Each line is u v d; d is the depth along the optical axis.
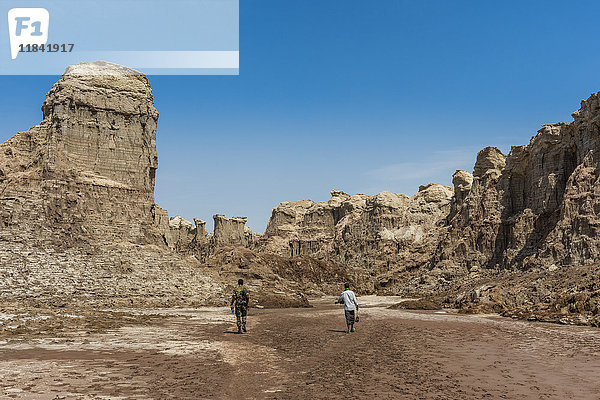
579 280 36.28
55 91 55.47
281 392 10.88
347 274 103.94
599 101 54.75
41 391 10.30
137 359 14.56
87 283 42.16
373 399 10.36
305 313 38.84
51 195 48.34
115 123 56.22
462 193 107.06
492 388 11.37
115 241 51.44
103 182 53.59
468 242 77.94
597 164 53.47
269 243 168.38
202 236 164.00
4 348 15.99
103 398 9.91
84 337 19.30
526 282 43.12
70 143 52.88
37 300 36.12
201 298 46.34
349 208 161.00
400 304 48.44
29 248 43.19
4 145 52.12
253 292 54.50
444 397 10.54
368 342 19.48
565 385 11.70
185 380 11.84
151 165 58.00
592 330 24.05
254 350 17.06
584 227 49.06
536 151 68.75
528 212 67.44
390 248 126.94
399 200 143.38
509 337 21.30
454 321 30.12
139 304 40.47
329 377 12.49
